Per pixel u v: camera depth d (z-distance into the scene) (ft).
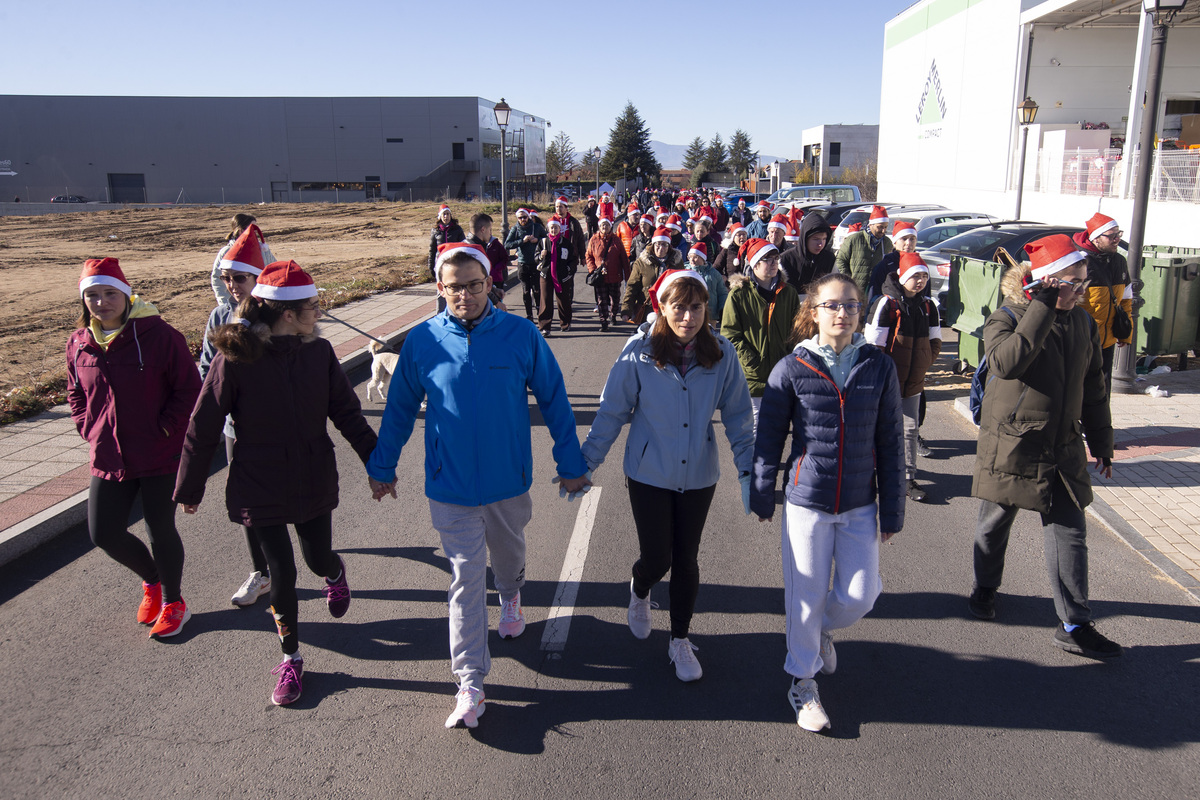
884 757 10.00
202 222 120.16
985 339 12.09
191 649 12.55
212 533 16.87
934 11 101.19
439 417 10.64
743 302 17.57
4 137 204.54
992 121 85.66
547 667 12.00
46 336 39.37
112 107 204.44
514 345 10.83
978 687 11.45
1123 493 18.01
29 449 21.03
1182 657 12.10
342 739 10.42
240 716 10.89
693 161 353.10
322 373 11.07
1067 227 34.14
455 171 206.39
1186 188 53.62
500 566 12.15
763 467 10.62
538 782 9.61
